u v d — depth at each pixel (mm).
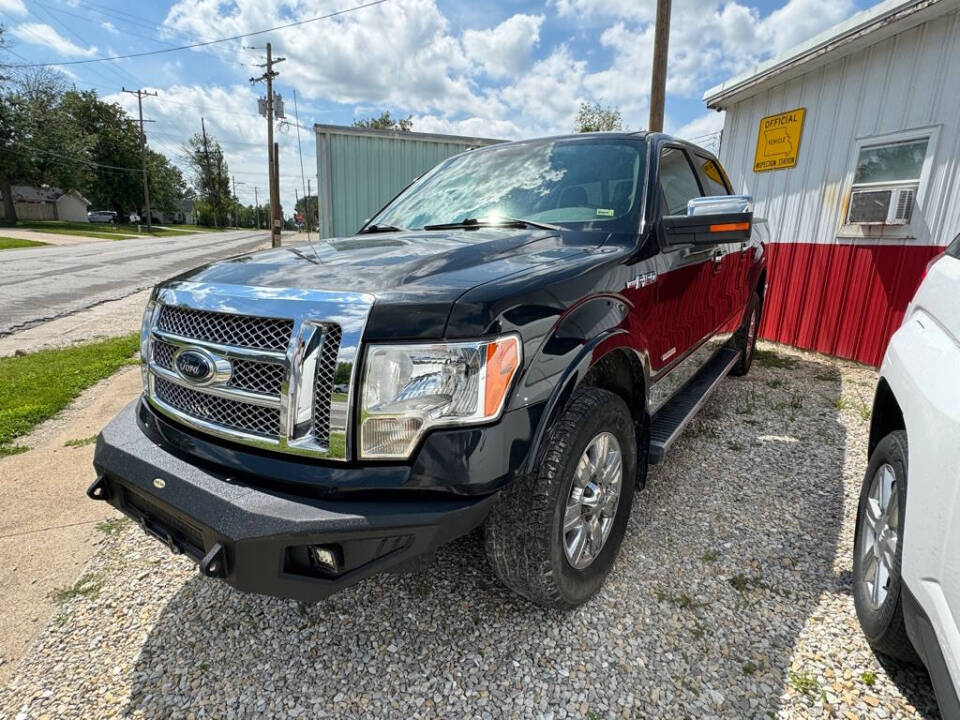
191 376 1699
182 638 1976
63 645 1951
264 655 1896
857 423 3990
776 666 1825
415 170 10438
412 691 1746
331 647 1925
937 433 1415
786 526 2652
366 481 1479
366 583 2238
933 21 4684
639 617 2049
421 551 1477
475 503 1493
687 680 1775
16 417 4152
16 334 7691
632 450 2232
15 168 46562
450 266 1833
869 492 2025
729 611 2082
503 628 1994
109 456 1778
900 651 1726
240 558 1445
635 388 2334
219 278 1821
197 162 90812
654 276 2375
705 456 3434
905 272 5113
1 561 2422
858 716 1636
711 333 3545
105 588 2246
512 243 2203
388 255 1986
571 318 1788
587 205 2637
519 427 1574
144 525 1759
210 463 1653
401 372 1475
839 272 5773
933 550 1340
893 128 5082
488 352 1499
